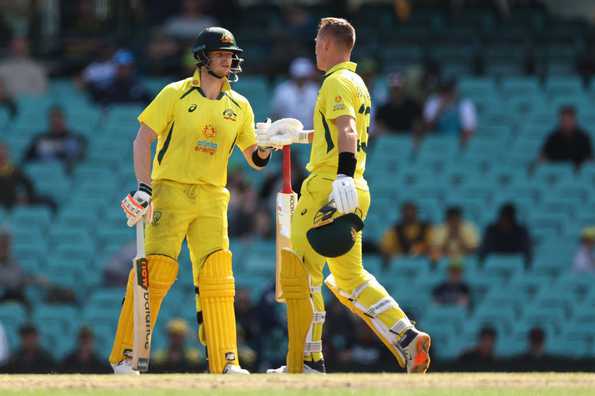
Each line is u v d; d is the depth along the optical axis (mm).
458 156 67688
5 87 74875
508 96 72438
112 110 71812
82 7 80625
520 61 75438
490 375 27516
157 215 31453
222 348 31438
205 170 31516
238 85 71812
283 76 74438
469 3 78375
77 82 75125
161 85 74062
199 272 31703
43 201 66438
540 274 60062
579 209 64750
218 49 31391
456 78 73625
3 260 60281
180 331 51125
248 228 62469
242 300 50688
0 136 71625
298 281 29969
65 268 61781
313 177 29984
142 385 25062
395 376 26969
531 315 57094
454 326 55875
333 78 29625
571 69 75125
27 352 54000
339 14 78188
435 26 76938
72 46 79312
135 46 77188
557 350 56250
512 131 70250
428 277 57844
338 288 30953
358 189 30078
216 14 77312
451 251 59812
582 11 81812
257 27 77875
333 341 50969
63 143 69562
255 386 24797
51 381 25844
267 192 63344
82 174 68062
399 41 76312
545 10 78625
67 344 56969
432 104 69812
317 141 29953
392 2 81750
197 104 31406
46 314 57812
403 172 66250
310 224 30000
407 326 30219
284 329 49969
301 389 24344
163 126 31391
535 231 63594
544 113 71250
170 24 76938
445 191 65375
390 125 69500
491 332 53406
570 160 67312
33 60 78875
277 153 66062
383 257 59750
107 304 58312
